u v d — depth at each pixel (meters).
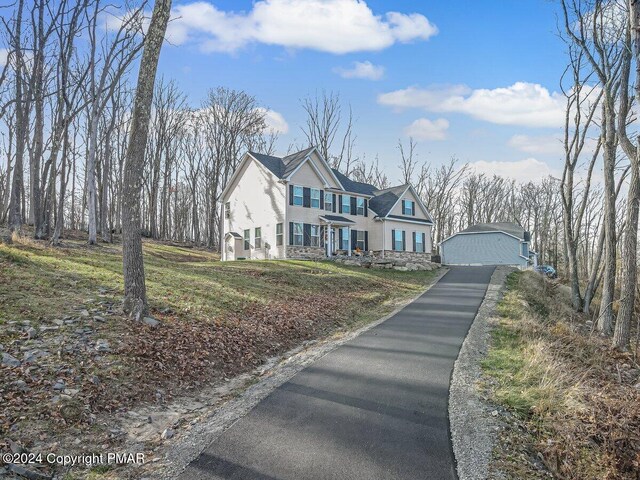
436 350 8.95
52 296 9.02
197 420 5.75
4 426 4.68
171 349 7.81
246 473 4.27
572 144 20.31
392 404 6.04
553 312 16.64
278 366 8.37
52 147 19.69
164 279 12.65
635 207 12.29
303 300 14.46
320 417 5.60
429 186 51.94
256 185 28.47
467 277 23.66
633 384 8.83
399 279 22.89
